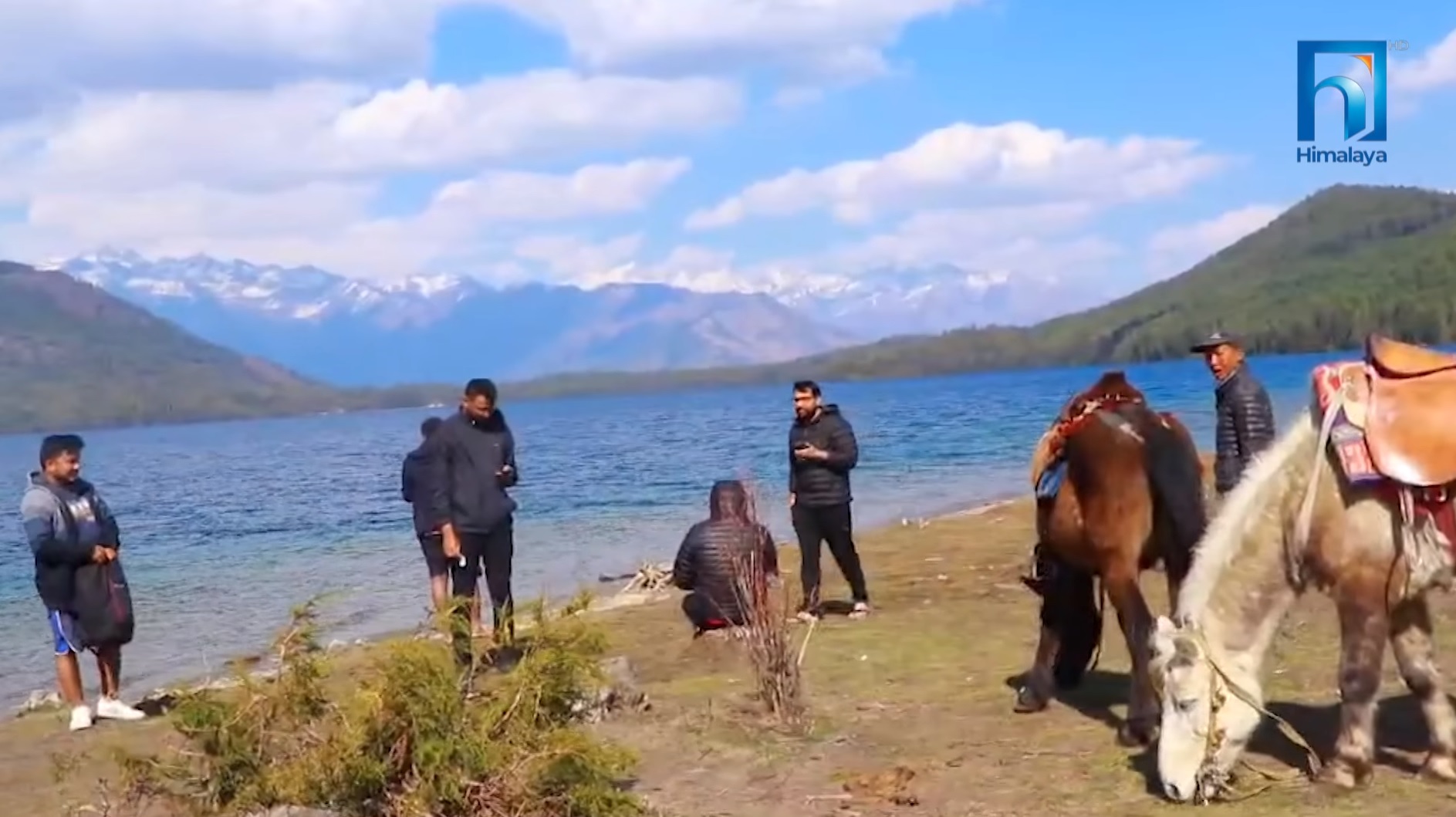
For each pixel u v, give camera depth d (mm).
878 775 7113
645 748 7941
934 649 10836
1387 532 5977
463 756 5973
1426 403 6012
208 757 6324
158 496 49969
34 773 8961
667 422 105062
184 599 20719
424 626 7781
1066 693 8711
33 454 139125
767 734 8125
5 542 35438
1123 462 7105
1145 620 7070
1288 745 7176
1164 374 126750
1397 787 6297
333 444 111938
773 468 43375
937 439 53000
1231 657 6227
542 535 26609
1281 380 76875
